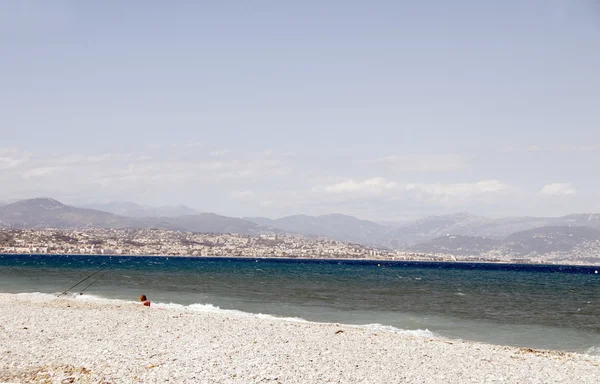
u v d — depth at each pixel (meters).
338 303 63.69
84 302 50.75
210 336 31.48
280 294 74.56
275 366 23.47
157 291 75.38
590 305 67.94
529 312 58.72
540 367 27.08
